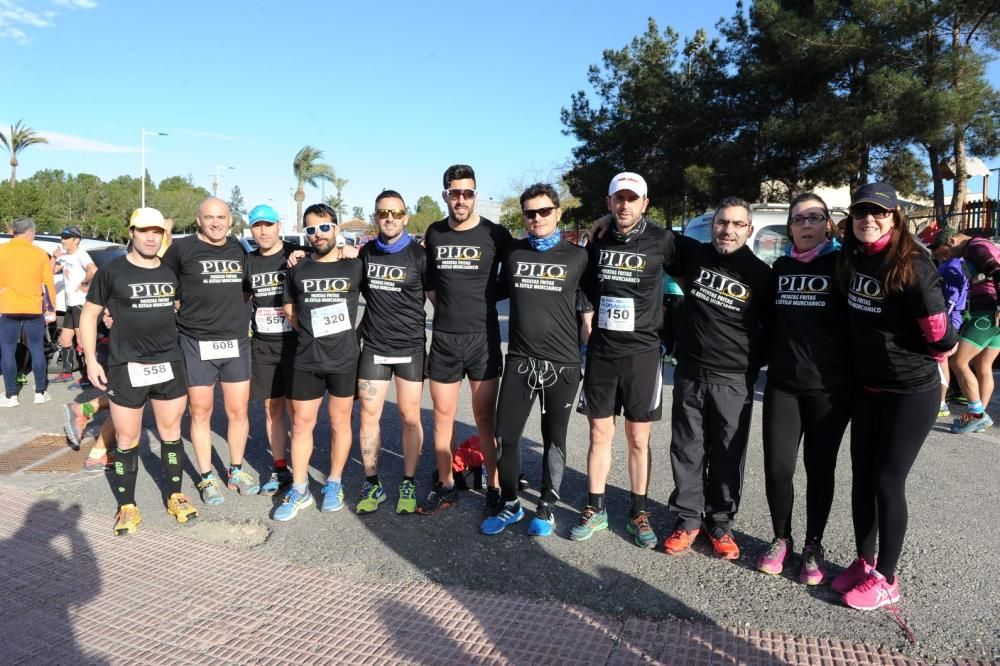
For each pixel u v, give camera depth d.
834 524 3.84
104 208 65.31
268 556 3.53
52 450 5.32
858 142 17.92
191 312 4.14
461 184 3.73
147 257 3.86
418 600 3.06
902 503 2.94
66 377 8.08
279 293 4.32
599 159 27.16
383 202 3.87
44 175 81.12
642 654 2.63
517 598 3.07
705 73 24.41
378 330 3.98
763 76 20.06
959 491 4.29
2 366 6.72
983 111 16.02
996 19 16.30
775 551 3.32
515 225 39.91
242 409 4.37
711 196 21.88
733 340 3.37
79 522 3.97
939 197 18.33
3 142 59.31
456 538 3.72
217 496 4.26
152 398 4.00
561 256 3.62
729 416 3.40
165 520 4.02
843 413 3.14
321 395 4.09
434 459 5.07
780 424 3.24
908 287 2.74
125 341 3.81
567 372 3.67
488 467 4.05
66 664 2.61
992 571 3.27
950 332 2.79
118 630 2.84
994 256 5.25
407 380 4.01
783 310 3.21
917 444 2.94
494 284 3.91
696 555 3.50
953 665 2.55
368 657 2.63
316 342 3.94
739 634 2.77
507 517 3.81
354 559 3.48
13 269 6.60
